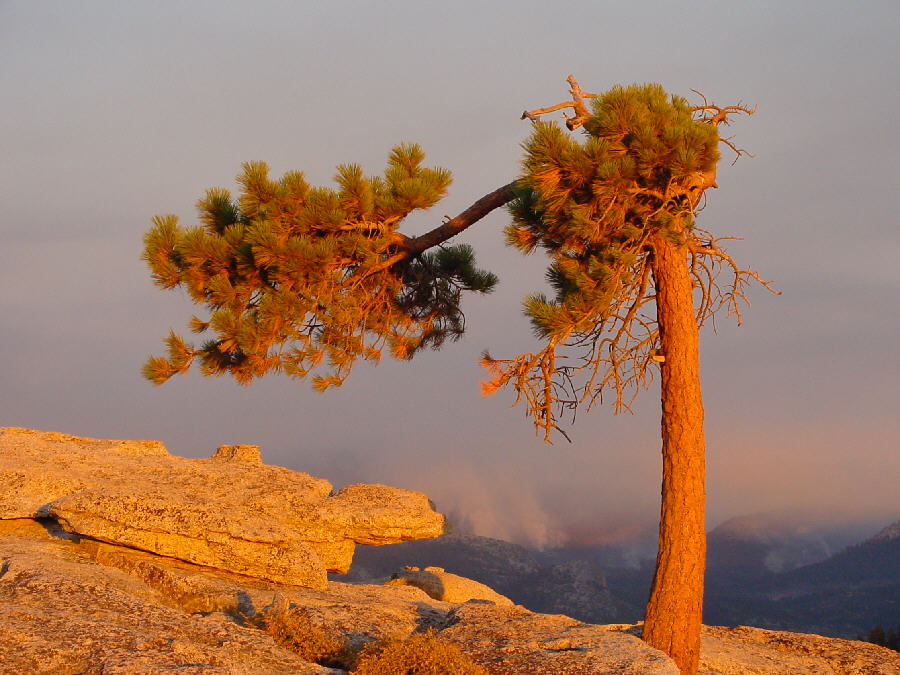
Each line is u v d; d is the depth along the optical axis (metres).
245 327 17.02
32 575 14.93
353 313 18.66
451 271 21.28
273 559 19.38
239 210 18.84
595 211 16.39
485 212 18.92
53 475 21.05
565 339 16.52
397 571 26.58
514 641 15.02
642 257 17.09
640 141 15.53
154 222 18.34
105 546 18.66
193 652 11.95
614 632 15.48
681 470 16.17
